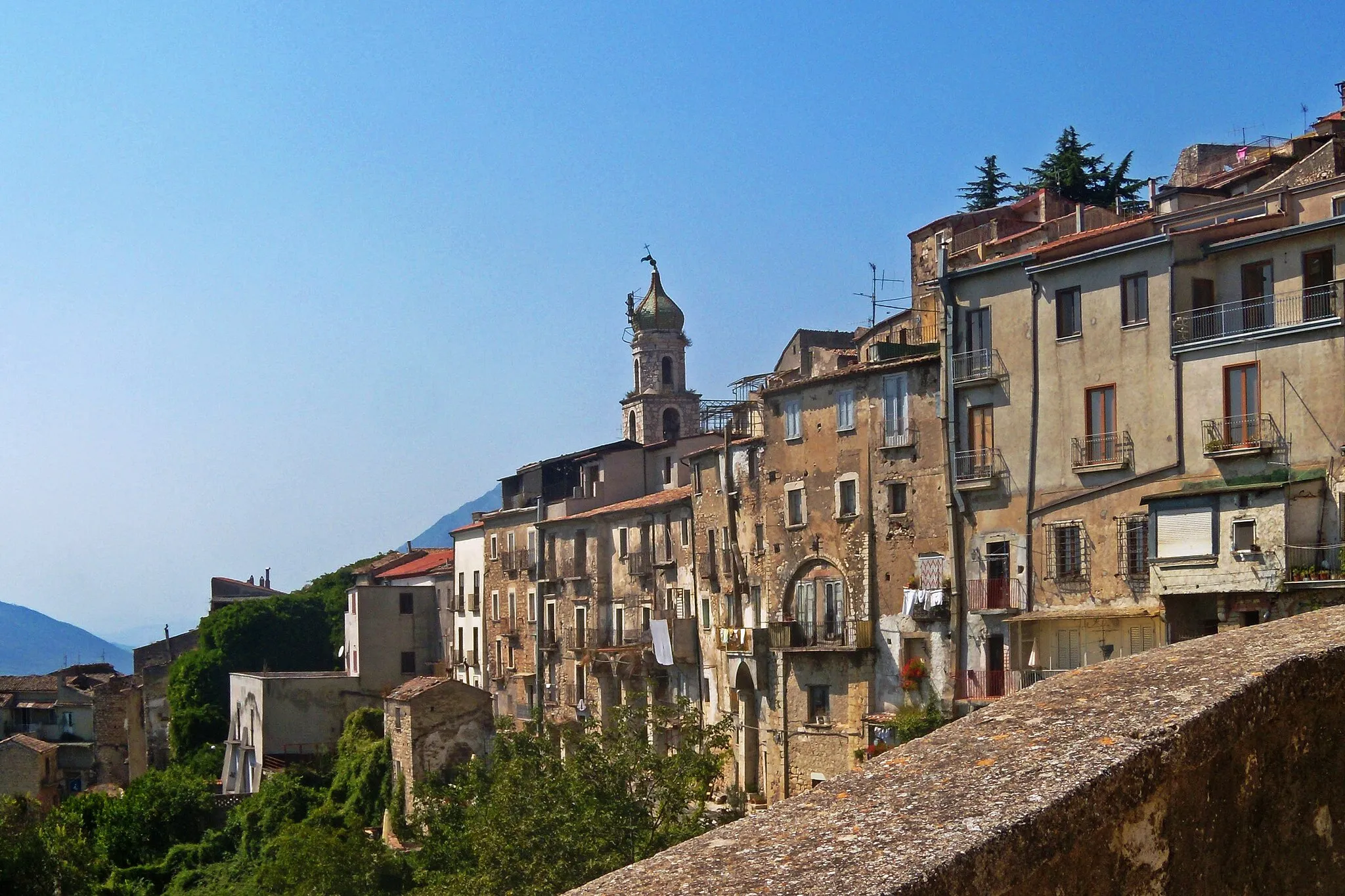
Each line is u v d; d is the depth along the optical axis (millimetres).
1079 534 49750
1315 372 43594
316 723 99625
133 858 86625
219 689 115500
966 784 10414
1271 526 42688
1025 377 52156
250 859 83062
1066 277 50875
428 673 106188
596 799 43219
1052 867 9930
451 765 84312
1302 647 12812
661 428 116375
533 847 42438
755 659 63844
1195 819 11297
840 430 60281
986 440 53750
